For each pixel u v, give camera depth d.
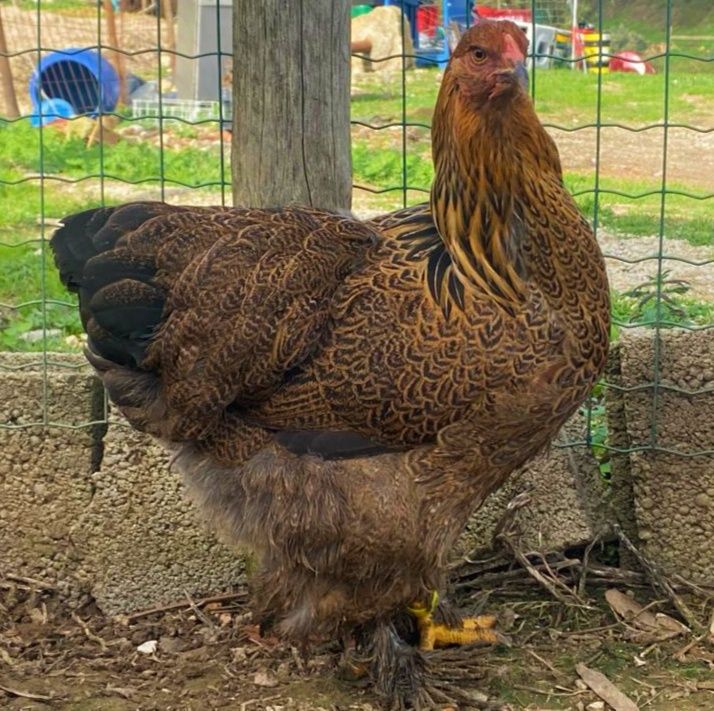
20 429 1.41
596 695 1.26
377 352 1.16
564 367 1.16
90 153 3.36
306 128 1.33
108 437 1.40
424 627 1.31
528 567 1.39
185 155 3.36
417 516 1.19
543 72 4.78
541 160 1.16
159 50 1.47
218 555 1.41
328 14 1.32
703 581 1.40
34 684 1.29
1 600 1.41
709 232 2.79
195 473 1.24
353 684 1.30
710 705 1.25
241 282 1.17
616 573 1.41
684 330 1.38
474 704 1.26
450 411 1.16
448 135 1.17
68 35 4.82
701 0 5.73
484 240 1.16
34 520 1.42
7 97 3.76
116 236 1.20
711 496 1.39
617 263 2.46
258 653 1.34
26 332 1.85
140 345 1.20
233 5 1.33
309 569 1.21
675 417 1.39
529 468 1.41
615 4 5.77
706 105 4.30
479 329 1.15
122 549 1.41
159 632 1.38
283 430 1.20
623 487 1.43
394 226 1.23
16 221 2.69
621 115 4.14
